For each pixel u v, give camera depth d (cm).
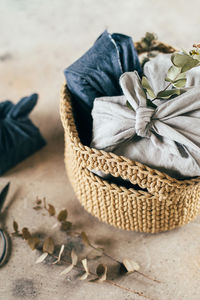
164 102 80
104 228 91
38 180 100
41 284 84
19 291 83
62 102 85
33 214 94
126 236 89
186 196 80
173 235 89
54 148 107
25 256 88
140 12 142
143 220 83
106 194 81
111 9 145
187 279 83
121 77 79
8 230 92
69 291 83
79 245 89
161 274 84
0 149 98
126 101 79
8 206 96
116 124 78
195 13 139
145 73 86
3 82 123
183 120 76
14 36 138
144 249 87
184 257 85
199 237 88
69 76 86
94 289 83
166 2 145
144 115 75
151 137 77
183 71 73
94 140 80
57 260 86
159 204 80
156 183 74
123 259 85
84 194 86
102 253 87
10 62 129
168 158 76
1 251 89
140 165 73
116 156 74
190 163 74
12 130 99
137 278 83
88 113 88
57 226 92
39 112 115
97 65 85
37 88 121
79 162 80
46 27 141
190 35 132
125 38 87
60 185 99
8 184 96
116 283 83
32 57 130
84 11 145
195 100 77
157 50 96
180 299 80
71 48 132
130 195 78
